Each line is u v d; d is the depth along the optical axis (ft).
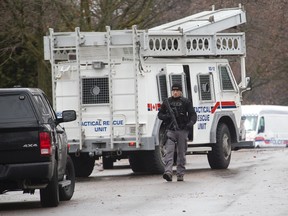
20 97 145.48
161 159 224.12
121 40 221.87
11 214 143.02
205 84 238.27
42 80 347.56
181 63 232.53
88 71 225.15
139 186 188.96
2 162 143.33
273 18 507.30
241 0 478.59
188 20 250.16
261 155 324.19
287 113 515.91
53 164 146.61
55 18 322.34
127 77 222.07
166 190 176.14
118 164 303.89
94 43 223.92
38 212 144.36
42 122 144.97
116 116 222.28
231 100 247.09
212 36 238.89
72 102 226.17
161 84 225.97
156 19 343.05
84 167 230.48
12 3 314.96
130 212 139.74
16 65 377.30
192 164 276.82
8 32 322.55
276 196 156.46
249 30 495.00
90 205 152.97
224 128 241.35
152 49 223.10
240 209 138.72
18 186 145.79
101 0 336.70
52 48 226.99
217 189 174.09
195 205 146.61
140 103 221.25
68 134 224.53
